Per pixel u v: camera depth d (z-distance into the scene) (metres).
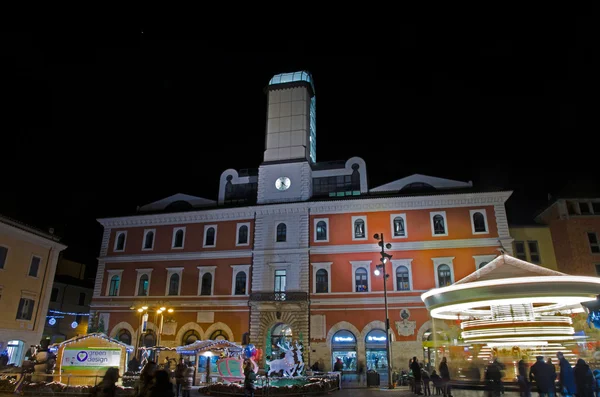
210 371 28.69
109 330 40.75
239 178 45.84
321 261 38.47
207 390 23.41
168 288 40.97
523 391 16.47
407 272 36.88
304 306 36.81
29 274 35.47
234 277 39.91
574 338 20.83
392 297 36.16
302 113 45.81
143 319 36.78
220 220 42.22
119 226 44.50
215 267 40.56
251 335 36.84
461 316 25.14
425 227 37.75
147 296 41.03
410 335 34.88
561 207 37.81
